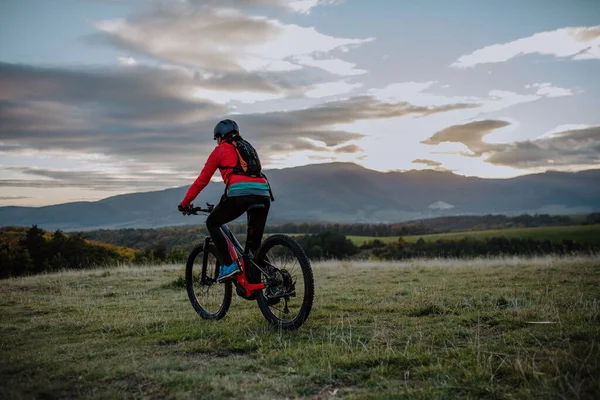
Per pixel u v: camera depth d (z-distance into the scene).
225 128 5.06
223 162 4.90
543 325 4.46
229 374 3.40
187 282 6.16
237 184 4.82
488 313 5.07
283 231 101.00
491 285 7.79
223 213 5.01
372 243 56.91
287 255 5.10
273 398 2.92
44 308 6.80
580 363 3.18
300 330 4.65
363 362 3.51
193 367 3.57
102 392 3.04
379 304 6.09
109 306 6.90
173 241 46.34
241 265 5.05
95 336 4.82
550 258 13.68
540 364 3.27
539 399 2.69
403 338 4.23
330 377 3.22
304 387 3.08
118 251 32.84
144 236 52.91
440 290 7.36
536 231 86.50
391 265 13.96
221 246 5.12
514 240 52.22
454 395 2.86
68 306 6.95
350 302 6.41
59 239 28.39
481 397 2.83
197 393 2.98
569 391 2.74
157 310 6.38
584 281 7.88
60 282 10.22
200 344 4.22
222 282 5.23
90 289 9.12
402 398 2.81
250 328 4.83
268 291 4.90
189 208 5.26
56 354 4.04
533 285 7.58
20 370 3.60
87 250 28.70
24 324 5.59
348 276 10.73
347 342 4.14
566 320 4.57
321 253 41.16
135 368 3.49
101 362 3.69
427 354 3.61
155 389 3.09
